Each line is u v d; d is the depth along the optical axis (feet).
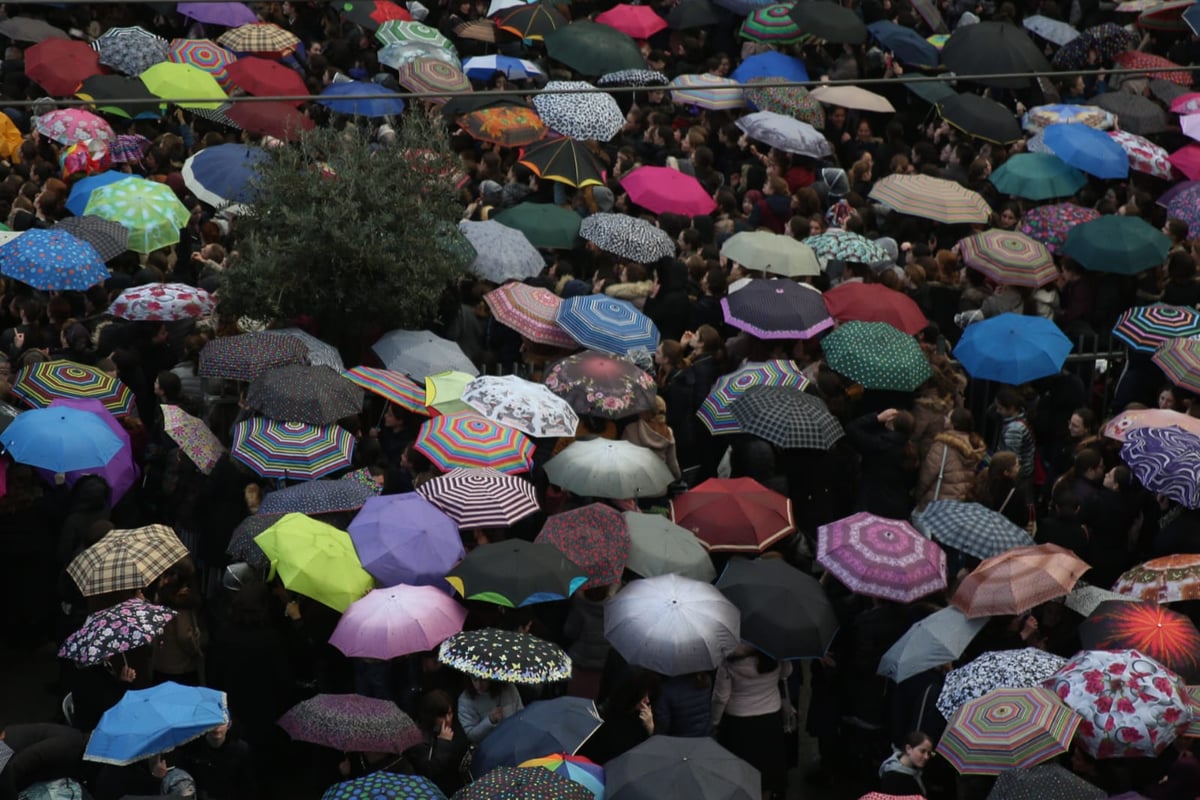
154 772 35.19
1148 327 55.98
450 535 43.04
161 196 61.87
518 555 40.96
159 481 50.21
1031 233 66.59
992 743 35.70
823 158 76.69
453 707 39.96
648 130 76.89
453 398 50.47
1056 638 42.52
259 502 47.14
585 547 42.39
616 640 39.50
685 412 54.19
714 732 41.60
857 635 42.09
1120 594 42.80
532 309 55.62
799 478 49.39
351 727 35.76
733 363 56.24
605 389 49.98
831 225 69.00
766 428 48.42
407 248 55.72
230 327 55.31
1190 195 69.46
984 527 44.39
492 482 45.29
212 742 36.76
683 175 68.28
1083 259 61.62
